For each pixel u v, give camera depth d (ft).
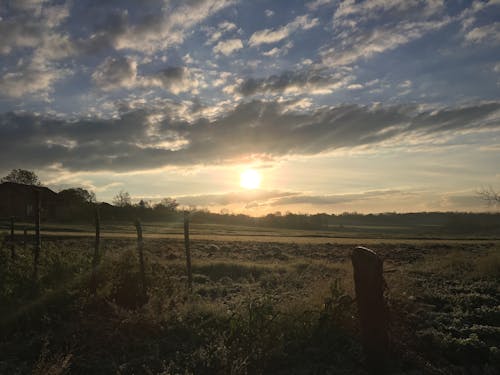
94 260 36.14
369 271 22.61
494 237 207.41
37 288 32.01
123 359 23.75
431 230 311.88
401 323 26.81
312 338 25.94
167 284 36.42
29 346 25.30
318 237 205.46
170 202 389.60
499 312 30.04
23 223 224.74
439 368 22.29
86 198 304.71
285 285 48.34
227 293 45.14
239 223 402.11
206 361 22.80
